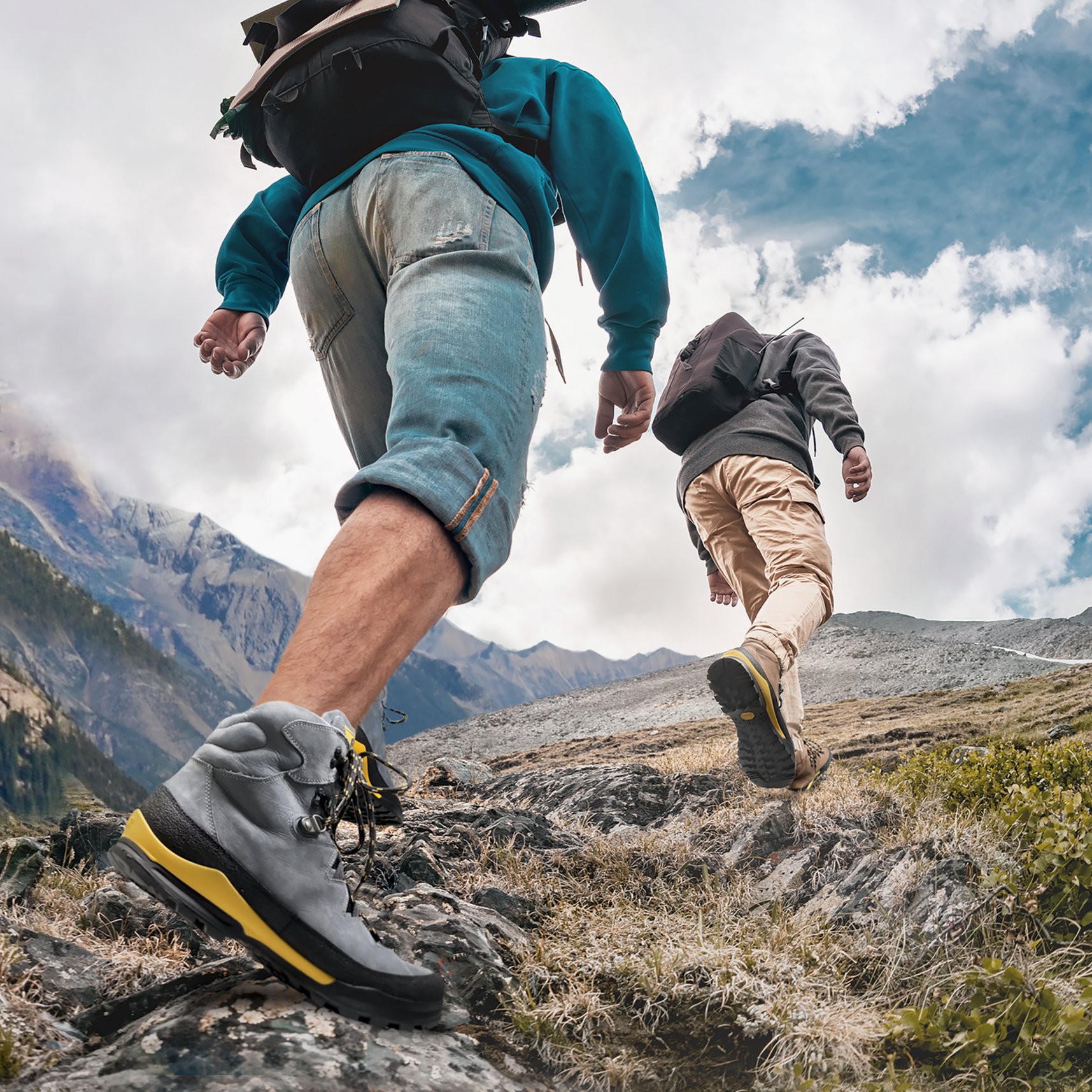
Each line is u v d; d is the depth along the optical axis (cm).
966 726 432
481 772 448
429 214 144
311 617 107
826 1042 123
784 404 309
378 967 97
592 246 180
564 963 146
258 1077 87
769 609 257
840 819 231
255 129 177
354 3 156
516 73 187
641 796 309
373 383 175
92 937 143
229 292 203
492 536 123
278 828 95
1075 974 136
